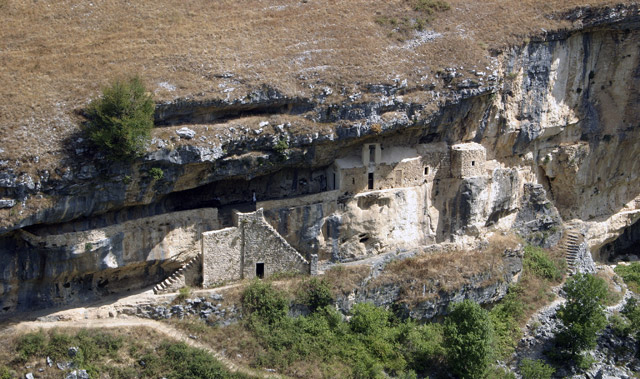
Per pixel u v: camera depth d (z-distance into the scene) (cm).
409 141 5909
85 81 5353
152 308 4959
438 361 5316
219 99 5238
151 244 5028
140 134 4762
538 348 5781
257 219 5222
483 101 6081
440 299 5612
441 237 6084
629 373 5766
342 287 5347
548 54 6538
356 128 5466
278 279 5350
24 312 4838
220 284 5209
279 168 5488
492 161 6341
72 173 4675
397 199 5803
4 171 4528
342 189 5622
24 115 4906
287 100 5425
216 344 4925
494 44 6306
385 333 5312
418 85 5794
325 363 4994
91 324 4794
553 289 6319
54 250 4697
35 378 4494
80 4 6341
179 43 5934
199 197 5488
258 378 4756
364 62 5906
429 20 6619
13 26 5981
